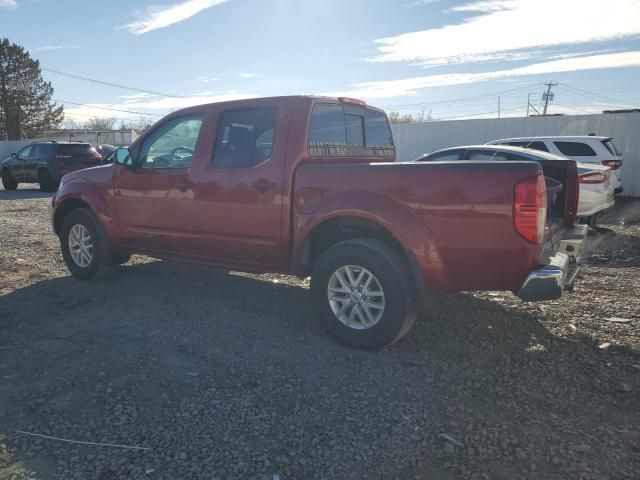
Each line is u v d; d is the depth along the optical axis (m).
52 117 58.44
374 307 4.07
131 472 2.71
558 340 4.35
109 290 5.75
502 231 3.64
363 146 5.42
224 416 3.22
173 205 5.21
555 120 16.27
